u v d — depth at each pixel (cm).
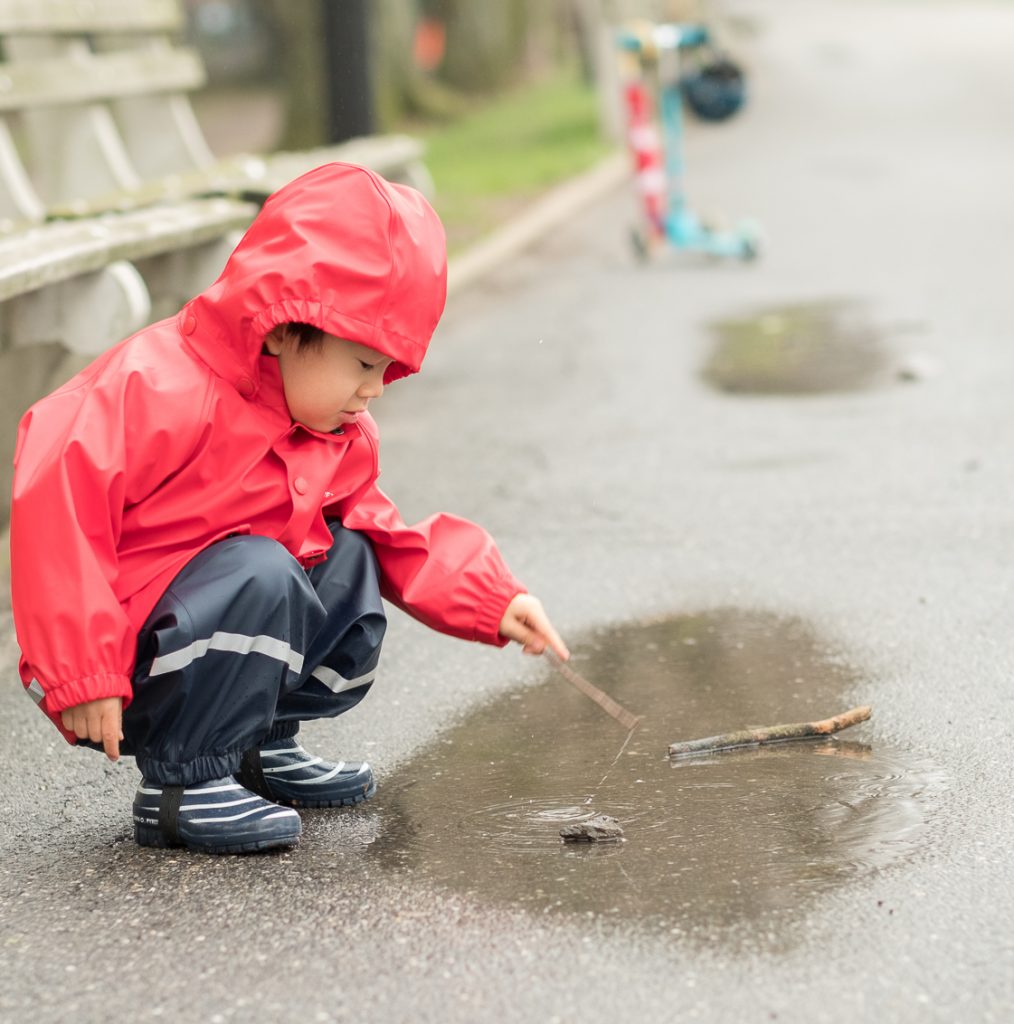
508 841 285
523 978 236
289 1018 227
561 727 343
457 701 362
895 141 1694
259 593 269
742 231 1044
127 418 264
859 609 413
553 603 430
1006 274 942
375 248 261
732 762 320
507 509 522
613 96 1734
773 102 2170
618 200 1383
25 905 265
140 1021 228
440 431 636
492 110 2306
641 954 241
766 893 260
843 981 232
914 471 543
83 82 682
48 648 257
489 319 888
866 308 867
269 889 267
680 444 599
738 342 796
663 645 394
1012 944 242
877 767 314
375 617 289
